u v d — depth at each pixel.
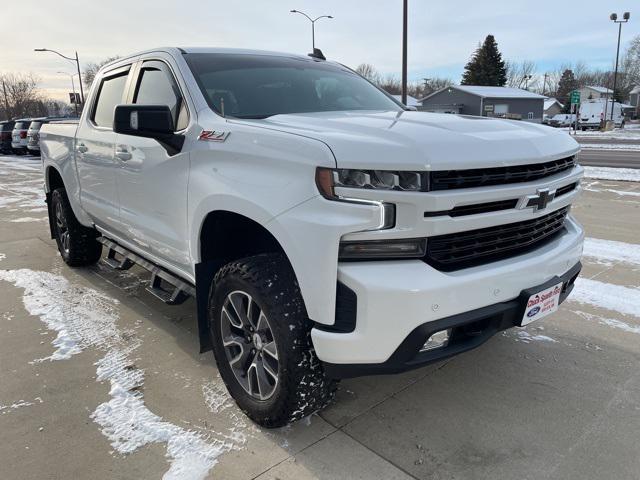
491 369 3.23
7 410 2.85
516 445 2.52
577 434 2.59
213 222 2.87
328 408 2.84
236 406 2.87
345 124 2.51
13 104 83.19
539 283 2.52
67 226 5.11
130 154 3.50
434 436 2.59
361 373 2.23
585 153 20.36
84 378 3.17
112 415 2.79
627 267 5.04
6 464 2.42
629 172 12.50
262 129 2.49
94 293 4.64
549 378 3.12
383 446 2.52
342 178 2.10
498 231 2.38
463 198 2.15
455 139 2.26
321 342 2.22
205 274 2.89
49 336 3.77
